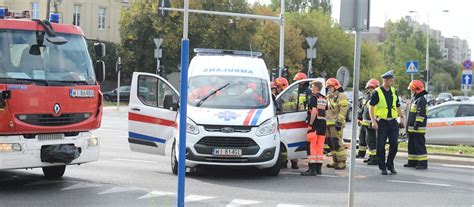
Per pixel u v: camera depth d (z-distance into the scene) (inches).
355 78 260.8
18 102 335.9
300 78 532.7
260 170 464.8
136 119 463.5
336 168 494.3
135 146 465.7
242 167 479.5
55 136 357.7
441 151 629.9
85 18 2159.2
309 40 1092.5
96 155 380.8
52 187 374.9
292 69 2252.7
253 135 409.1
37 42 352.8
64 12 2069.4
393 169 474.3
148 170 457.1
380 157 469.4
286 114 462.0
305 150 468.4
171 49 1745.8
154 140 456.4
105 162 500.1
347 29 258.8
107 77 2092.8
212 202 336.2
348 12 256.7
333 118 490.9
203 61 468.8
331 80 494.3
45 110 346.3
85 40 383.2
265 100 443.5
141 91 463.5
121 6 2282.2
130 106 466.0
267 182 412.8
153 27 1752.0
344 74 941.8
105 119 1132.5
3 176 418.0
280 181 418.6
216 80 450.9
